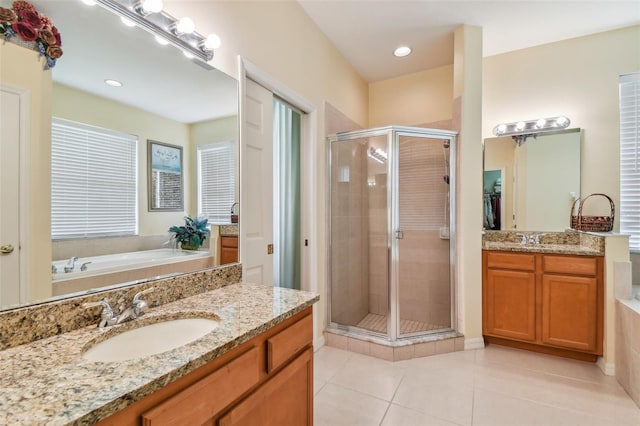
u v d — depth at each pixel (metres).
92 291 1.07
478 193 2.59
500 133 2.94
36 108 0.96
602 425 1.62
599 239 2.23
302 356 1.29
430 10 2.34
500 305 2.54
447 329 2.66
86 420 0.57
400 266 2.82
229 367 0.92
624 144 2.65
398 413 1.73
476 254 2.58
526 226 2.87
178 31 1.34
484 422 1.65
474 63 2.55
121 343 1.01
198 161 1.51
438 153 2.73
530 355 2.44
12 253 0.89
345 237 2.95
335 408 1.78
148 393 0.68
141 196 1.27
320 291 2.66
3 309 0.86
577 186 2.72
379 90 3.62
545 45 2.81
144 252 1.26
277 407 1.13
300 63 2.33
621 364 2.01
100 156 1.13
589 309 2.23
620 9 2.30
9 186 0.89
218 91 1.61
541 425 1.62
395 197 2.62
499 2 2.24
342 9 2.35
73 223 1.04
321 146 2.67
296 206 2.78
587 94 2.69
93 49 1.11
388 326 2.54
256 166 1.98
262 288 1.51
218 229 1.61
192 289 1.38
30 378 0.69
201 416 0.82
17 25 0.91
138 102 1.26
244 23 1.78
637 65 2.54
